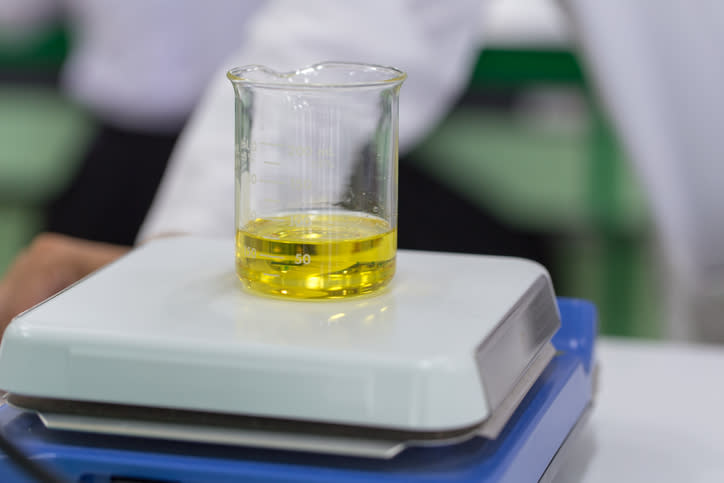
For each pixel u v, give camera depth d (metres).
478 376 0.78
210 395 0.79
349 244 0.84
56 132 3.99
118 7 2.40
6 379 0.81
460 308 0.83
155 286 0.86
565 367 0.91
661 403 1.01
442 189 2.21
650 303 2.85
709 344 1.68
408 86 1.30
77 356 0.80
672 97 1.53
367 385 0.78
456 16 1.30
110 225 2.45
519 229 2.93
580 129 3.23
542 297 0.88
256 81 0.85
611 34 1.48
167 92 2.46
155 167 2.47
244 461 0.80
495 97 3.36
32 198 4.00
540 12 2.48
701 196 1.60
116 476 0.80
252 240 0.84
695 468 0.92
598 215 2.97
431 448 0.81
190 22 2.41
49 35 2.95
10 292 1.05
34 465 0.79
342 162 0.86
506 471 0.80
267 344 0.79
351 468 0.80
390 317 0.82
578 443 0.95
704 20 1.47
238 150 0.86
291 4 1.25
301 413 0.79
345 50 1.23
